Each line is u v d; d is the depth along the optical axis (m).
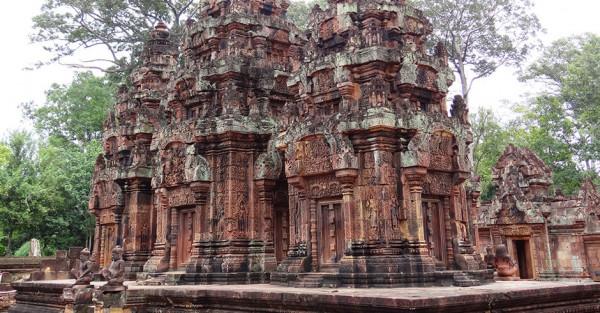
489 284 13.31
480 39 38.94
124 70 37.19
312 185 14.59
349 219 13.19
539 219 24.81
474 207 17.97
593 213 25.02
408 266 12.56
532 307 11.23
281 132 15.91
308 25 17.20
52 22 34.94
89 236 41.34
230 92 18.14
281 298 11.33
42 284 18.08
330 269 13.81
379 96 13.27
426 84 15.34
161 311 14.30
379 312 9.41
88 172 40.41
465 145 15.04
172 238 19.17
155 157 22.41
